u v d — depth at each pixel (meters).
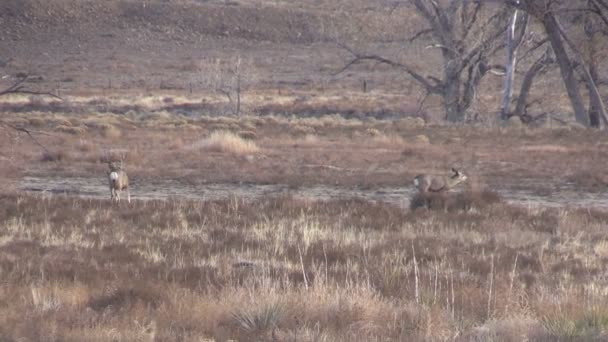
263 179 103.94
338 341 30.78
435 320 33.56
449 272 47.56
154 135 165.00
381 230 65.25
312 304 36.12
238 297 37.16
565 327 32.38
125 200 83.19
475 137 164.62
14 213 72.00
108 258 50.62
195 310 35.06
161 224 66.50
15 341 30.75
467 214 73.75
